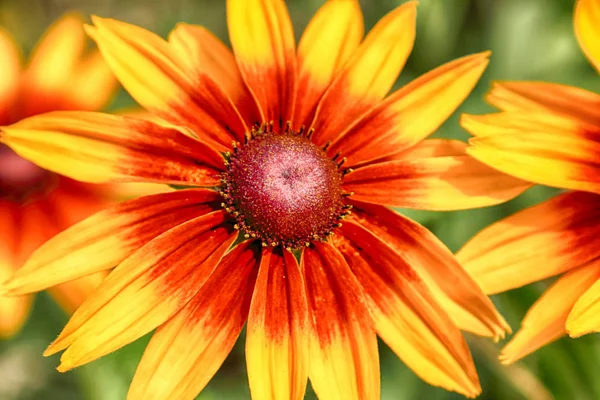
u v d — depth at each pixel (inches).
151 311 12.0
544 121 12.6
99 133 12.3
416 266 12.5
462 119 12.5
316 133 12.9
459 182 12.6
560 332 12.3
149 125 12.5
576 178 12.4
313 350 12.3
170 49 12.7
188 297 12.1
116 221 12.2
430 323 12.3
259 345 12.1
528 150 12.4
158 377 12.0
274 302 12.3
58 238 12.1
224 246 12.3
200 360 12.1
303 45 13.1
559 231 12.5
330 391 12.1
